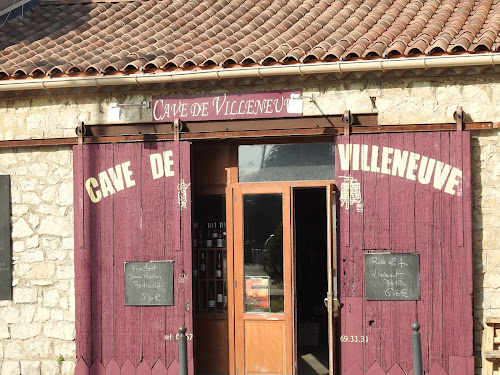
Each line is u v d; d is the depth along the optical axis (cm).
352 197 978
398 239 966
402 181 967
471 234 946
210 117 1020
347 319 973
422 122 975
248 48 1026
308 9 1188
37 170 1062
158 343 1017
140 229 1027
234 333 1037
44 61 1065
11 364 1055
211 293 1071
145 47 1092
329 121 991
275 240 1036
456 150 953
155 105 1033
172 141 1023
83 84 1017
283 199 1030
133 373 1021
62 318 1048
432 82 974
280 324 1025
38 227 1059
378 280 967
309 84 1003
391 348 962
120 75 1011
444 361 948
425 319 955
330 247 963
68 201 1054
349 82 995
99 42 1136
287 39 1060
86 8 1285
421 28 1037
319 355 1204
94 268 1034
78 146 1041
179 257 1016
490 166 957
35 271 1057
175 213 1019
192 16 1212
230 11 1212
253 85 1013
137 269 1024
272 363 1026
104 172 1038
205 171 1068
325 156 1033
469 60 928
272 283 1034
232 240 1042
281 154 1045
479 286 955
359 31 1052
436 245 955
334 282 980
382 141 973
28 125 1066
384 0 1163
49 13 1279
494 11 1061
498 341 917
